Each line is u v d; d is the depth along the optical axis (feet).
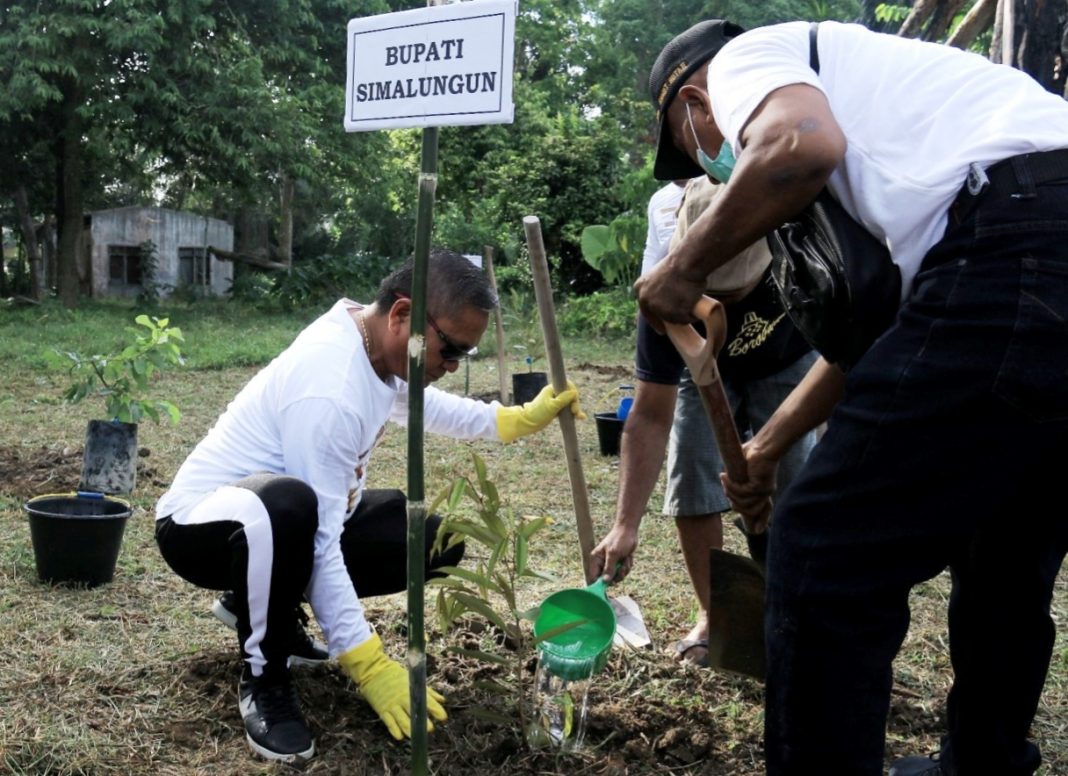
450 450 22.66
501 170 65.72
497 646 10.89
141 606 12.09
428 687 9.66
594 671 8.39
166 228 94.38
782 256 6.79
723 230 5.95
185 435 23.53
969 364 5.64
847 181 6.08
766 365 10.69
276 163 61.16
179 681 9.79
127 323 53.21
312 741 8.63
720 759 8.88
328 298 67.62
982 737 7.56
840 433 6.06
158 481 18.60
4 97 52.06
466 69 6.34
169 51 56.34
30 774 8.16
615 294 51.39
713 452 10.89
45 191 69.82
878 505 5.93
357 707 9.39
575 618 8.77
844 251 6.11
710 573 9.45
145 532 15.20
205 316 60.59
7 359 37.22
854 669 6.12
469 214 81.35
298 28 63.87
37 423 24.47
